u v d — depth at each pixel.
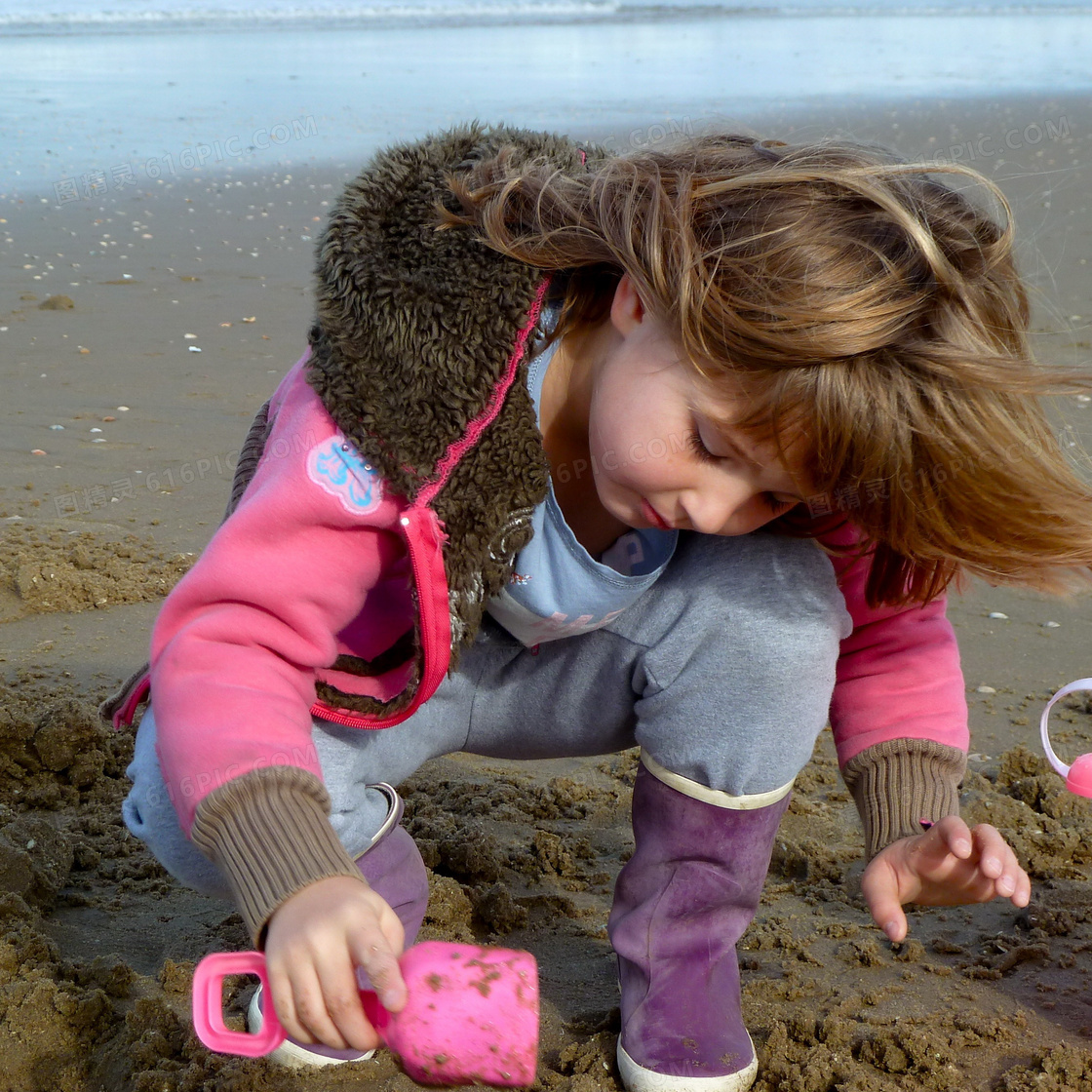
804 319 1.39
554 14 28.34
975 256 1.51
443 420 1.55
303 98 14.11
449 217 1.56
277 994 1.31
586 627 1.77
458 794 2.64
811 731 1.79
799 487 1.50
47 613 3.43
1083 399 4.21
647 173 1.56
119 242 7.95
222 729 1.49
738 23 27.05
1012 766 2.68
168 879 2.34
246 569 1.56
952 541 1.50
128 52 19.20
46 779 2.61
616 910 1.93
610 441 1.54
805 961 2.11
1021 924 2.23
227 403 5.05
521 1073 1.36
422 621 1.61
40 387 5.14
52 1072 1.81
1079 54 21.16
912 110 13.16
